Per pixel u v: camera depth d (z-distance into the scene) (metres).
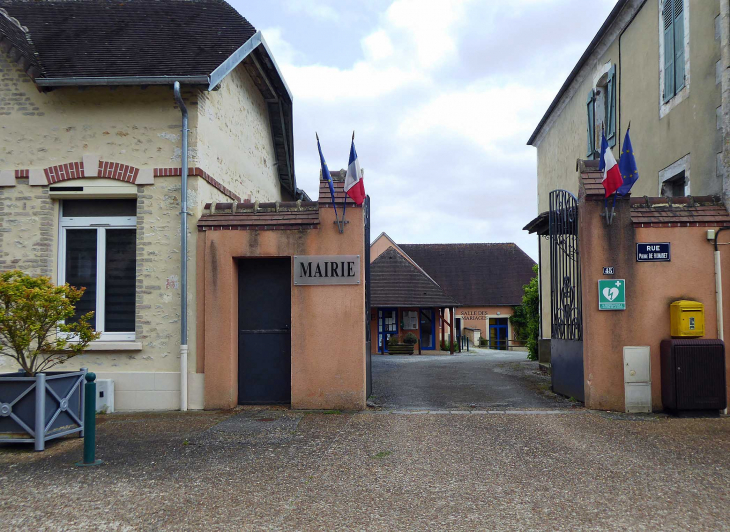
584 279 8.46
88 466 5.76
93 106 9.07
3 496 4.91
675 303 8.16
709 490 4.88
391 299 26.28
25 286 6.67
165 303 8.81
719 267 8.27
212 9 11.26
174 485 5.15
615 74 12.41
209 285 8.64
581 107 14.45
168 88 8.98
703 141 9.00
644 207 8.50
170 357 8.76
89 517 4.42
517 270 44.44
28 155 9.07
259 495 4.87
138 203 8.92
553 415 7.99
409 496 4.81
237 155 11.22
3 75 9.15
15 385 6.48
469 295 43.28
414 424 7.47
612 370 8.30
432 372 13.89
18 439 6.41
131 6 11.35
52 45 9.60
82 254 9.28
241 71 11.52
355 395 8.40
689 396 7.88
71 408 6.95
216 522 4.30
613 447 6.29
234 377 8.71
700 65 9.07
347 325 8.44
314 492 4.93
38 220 9.01
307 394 8.45
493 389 10.62
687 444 6.40
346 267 8.47
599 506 4.54
